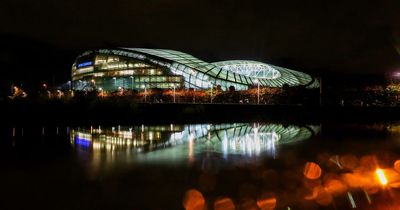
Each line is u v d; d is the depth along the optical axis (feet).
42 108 192.34
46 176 65.98
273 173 66.54
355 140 113.50
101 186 58.65
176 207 47.85
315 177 63.00
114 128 155.84
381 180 60.29
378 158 81.46
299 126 167.43
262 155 86.43
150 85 460.14
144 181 61.41
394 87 280.31
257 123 185.57
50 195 54.13
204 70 455.63
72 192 55.42
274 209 46.47
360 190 54.34
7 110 184.24
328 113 215.51
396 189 54.39
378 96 269.44
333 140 114.11
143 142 111.86
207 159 81.41
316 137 122.62
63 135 129.29
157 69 465.88
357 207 46.65
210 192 54.29
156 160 80.64
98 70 517.14
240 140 115.96
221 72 461.37
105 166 74.54
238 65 496.23
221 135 130.31
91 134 133.59
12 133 135.85
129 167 73.10
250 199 50.67
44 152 92.73
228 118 214.90
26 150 96.63
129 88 447.83
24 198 52.90
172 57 485.56
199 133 137.49
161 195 53.06
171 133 137.90
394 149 94.48
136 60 483.92
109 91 422.00
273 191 54.44
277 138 120.57
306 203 48.44
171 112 218.59
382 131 140.46
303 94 279.08
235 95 313.73
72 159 82.69
